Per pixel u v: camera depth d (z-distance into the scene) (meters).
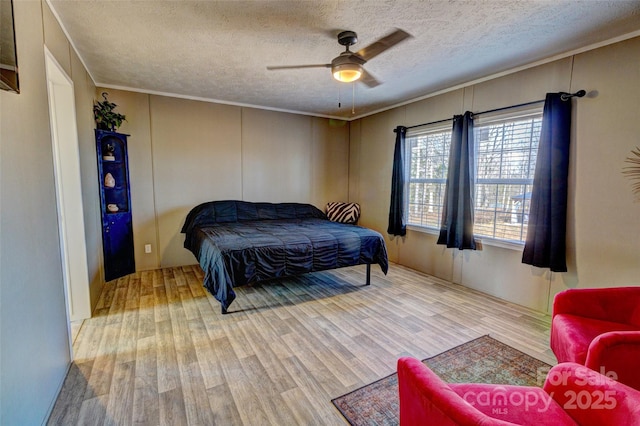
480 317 3.07
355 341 2.59
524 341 2.61
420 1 2.13
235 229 4.09
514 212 3.43
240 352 2.41
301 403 1.87
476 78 3.69
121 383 2.01
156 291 3.65
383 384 2.05
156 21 2.42
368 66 3.32
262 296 3.57
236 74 3.63
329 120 5.88
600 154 2.72
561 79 2.97
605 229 2.72
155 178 4.46
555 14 2.28
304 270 3.41
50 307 1.84
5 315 1.30
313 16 2.35
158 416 1.74
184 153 4.63
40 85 1.86
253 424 1.70
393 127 5.04
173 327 2.79
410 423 1.13
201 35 2.66
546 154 2.98
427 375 1.10
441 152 4.29
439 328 2.83
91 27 2.50
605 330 1.88
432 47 2.85
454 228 3.96
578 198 2.87
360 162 5.83
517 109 3.33
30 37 1.74
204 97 4.64
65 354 2.08
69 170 2.76
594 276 2.80
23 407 1.43
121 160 4.07
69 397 1.88
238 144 5.04
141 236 4.44
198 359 2.30
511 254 3.45
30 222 1.61
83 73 3.19
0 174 1.32
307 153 5.70
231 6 2.21
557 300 2.12
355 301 3.45
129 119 4.22
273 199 5.44
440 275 4.31
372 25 2.47
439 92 4.21
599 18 2.33
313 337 2.65
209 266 3.21
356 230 4.09
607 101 2.67
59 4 2.16
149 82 3.94
